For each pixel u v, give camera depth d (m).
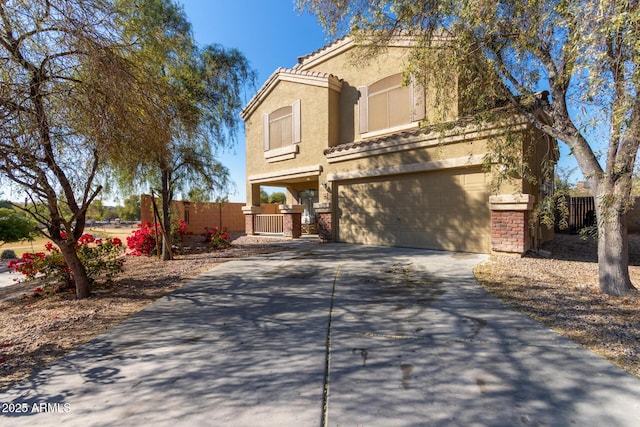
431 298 5.80
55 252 7.69
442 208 10.46
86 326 5.02
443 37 6.83
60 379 3.42
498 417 2.65
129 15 6.38
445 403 2.84
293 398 2.96
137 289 7.24
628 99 4.09
